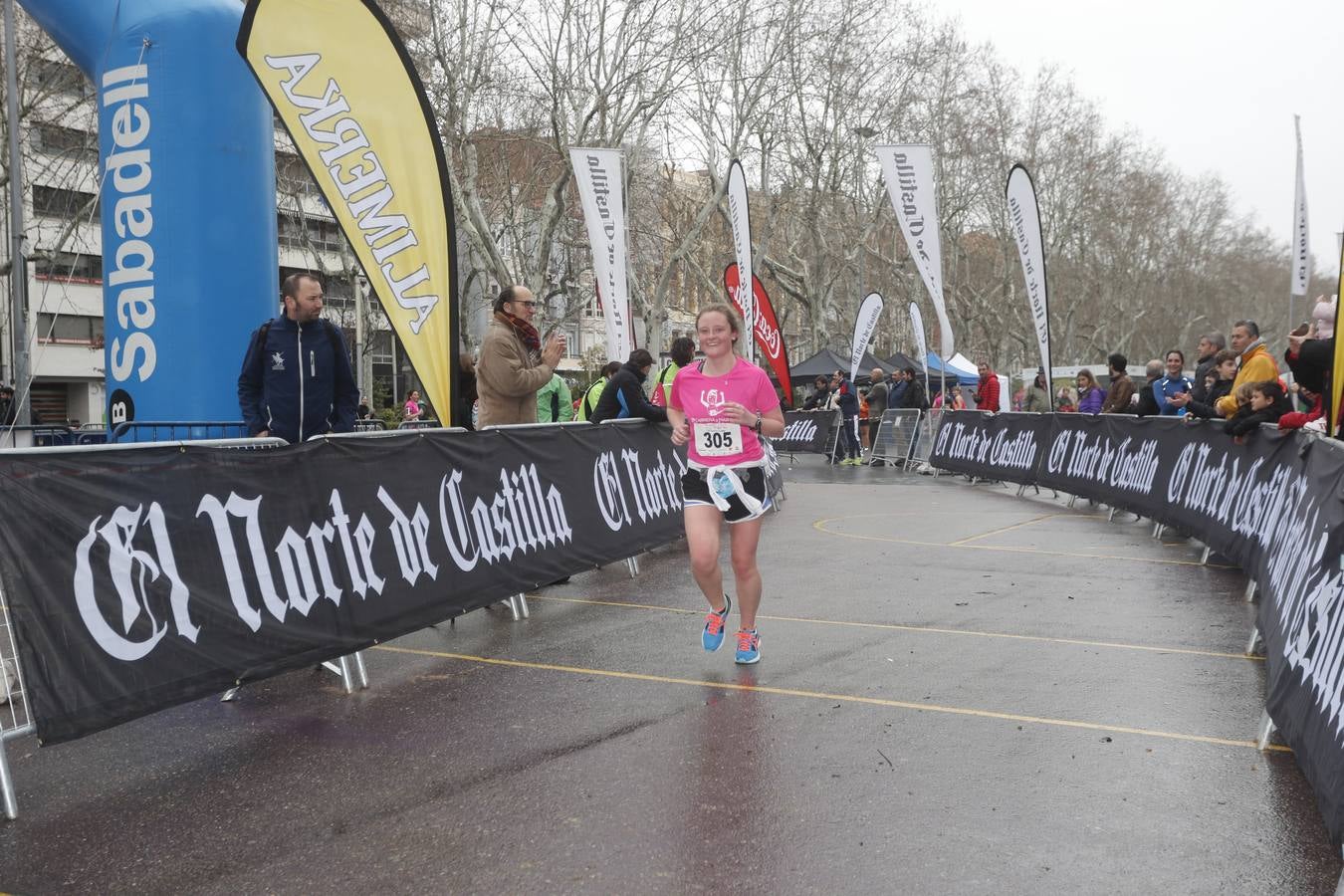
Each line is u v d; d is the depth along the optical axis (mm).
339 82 6664
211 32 8609
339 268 43000
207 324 8570
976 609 6691
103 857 3273
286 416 5836
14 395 18484
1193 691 4840
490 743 4266
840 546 9648
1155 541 9875
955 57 43469
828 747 4121
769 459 12789
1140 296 62562
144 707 3924
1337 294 5977
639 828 3396
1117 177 54719
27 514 3607
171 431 8180
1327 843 3225
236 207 8719
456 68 23297
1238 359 9680
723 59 29344
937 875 3029
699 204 37062
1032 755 4008
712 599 5438
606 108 25531
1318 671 3613
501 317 7324
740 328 5281
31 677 3570
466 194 24000
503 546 6453
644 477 8805
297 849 3303
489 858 3209
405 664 5547
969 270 50312
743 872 3076
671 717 4543
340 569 5023
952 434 18125
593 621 6520
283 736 4406
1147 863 3094
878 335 53469
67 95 26625
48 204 28734
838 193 38875
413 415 30578
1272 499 6574
